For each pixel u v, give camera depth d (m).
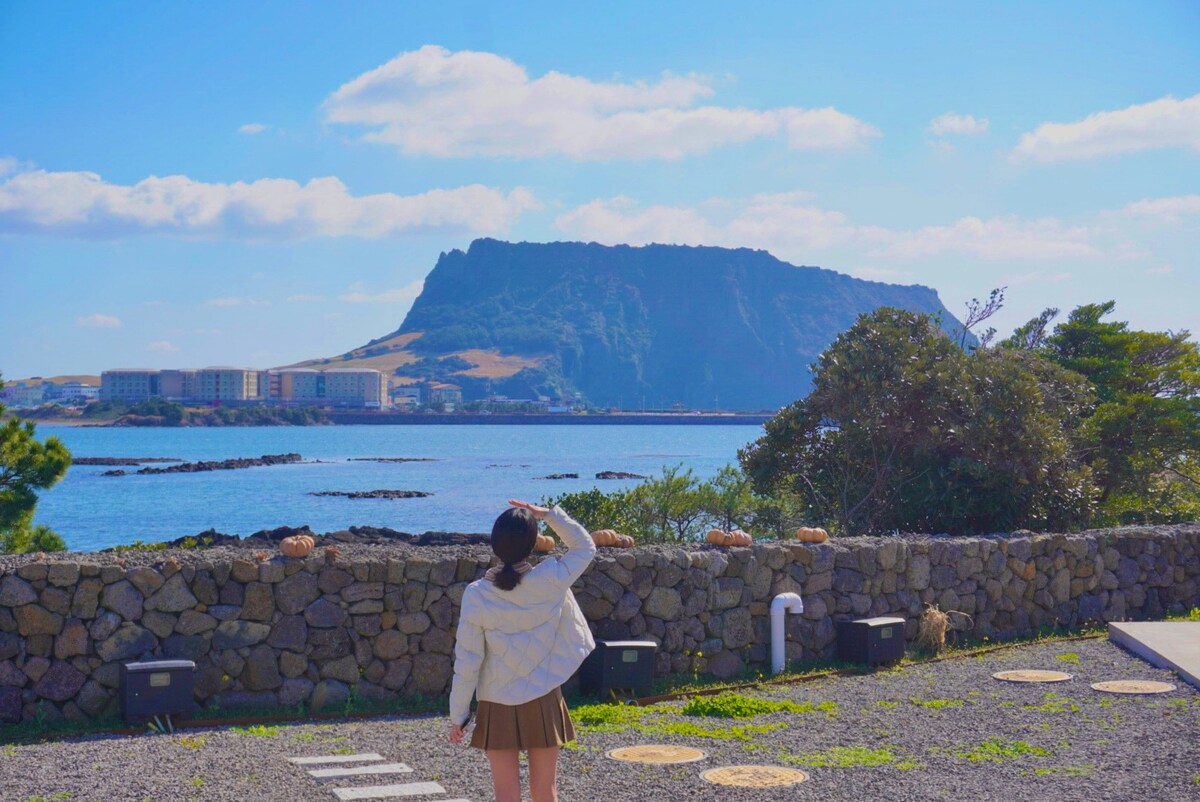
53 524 45.50
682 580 10.70
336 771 6.54
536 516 4.94
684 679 10.39
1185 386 25.55
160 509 54.06
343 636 9.41
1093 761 6.61
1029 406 17.22
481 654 4.75
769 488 19.73
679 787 6.12
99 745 7.50
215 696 9.02
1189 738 7.17
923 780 6.21
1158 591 14.37
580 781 6.30
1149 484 24.47
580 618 4.96
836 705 8.79
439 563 9.73
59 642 8.65
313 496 64.38
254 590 9.22
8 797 5.86
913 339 18.86
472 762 6.87
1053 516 17.19
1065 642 12.19
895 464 18.28
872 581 11.93
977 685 9.48
